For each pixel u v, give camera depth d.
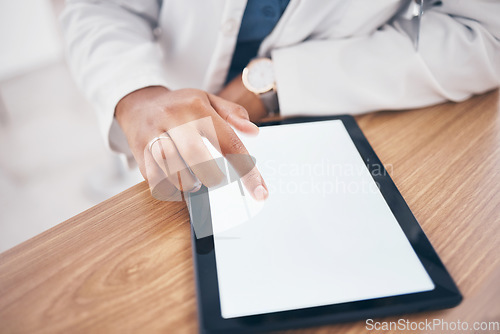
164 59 0.74
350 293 0.29
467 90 0.52
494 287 0.30
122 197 0.42
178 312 0.30
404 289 0.29
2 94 2.11
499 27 0.47
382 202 0.37
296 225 0.35
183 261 0.34
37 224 1.27
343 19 0.53
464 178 0.40
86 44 0.61
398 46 0.50
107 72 0.56
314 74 0.51
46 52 2.39
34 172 1.53
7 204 1.38
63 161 1.58
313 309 0.29
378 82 0.50
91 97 0.58
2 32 2.19
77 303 0.31
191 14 0.64
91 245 0.36
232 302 0.29
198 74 0.72
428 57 0.49
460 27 0.50
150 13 0.71
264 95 0.53
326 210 0.36
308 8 0.52
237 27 0.56
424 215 0.37
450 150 0.44
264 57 0.59
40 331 0.30
